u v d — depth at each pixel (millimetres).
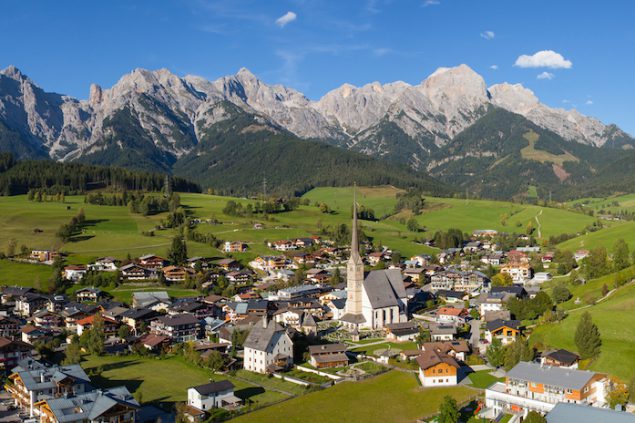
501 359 174250
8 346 179250
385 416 144000
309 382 166750
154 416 143125
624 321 185000
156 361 191125
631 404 138500
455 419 133000
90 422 126312
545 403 138750
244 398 156250
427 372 160875
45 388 141375
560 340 183875
